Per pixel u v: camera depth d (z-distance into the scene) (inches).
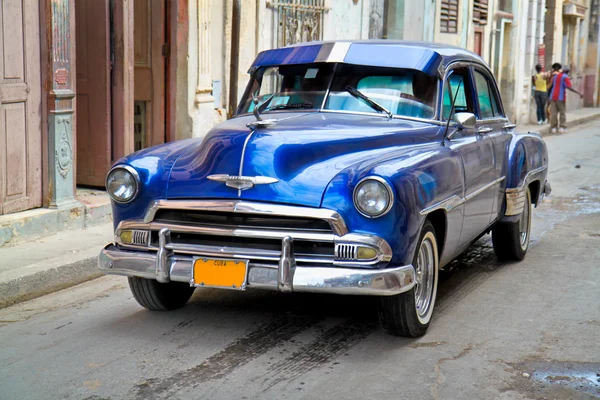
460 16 780.0
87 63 342.3
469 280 261.0
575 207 408.2
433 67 222.1
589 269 276.8
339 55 227.8
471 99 245.4
